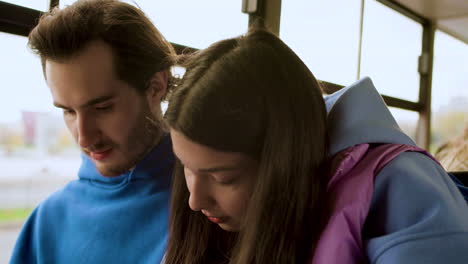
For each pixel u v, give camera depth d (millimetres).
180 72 641
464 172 814
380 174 412
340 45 2482
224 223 497
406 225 383
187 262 608
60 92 592
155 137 725
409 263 347
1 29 1004
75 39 561
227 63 428
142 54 632
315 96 449
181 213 607
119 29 607
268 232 438
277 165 423
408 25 3369
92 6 622
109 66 591
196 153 419
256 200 433
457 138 1255
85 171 813
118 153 674
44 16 636
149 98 668
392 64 3156
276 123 421
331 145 456
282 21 2027
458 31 3785
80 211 787
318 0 2254
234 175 434
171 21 1514
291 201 433
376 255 377
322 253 408
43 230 811
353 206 404
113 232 734
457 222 367
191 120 407
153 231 712
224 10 1738
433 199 382
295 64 446
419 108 3570
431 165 428
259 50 437
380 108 481
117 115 622
